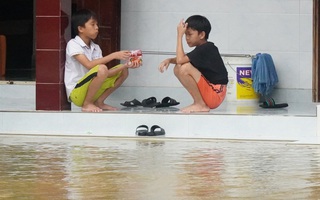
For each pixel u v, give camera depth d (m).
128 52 21.09
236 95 23.78
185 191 14.55
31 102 23.81
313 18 24.61
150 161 17.19
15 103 23.48
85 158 17.52
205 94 20.86
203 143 19.55
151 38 25.16
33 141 19.81
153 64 25.12
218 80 20.95
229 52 24.89
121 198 14.09
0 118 21.30
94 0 24.77
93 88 20.88
